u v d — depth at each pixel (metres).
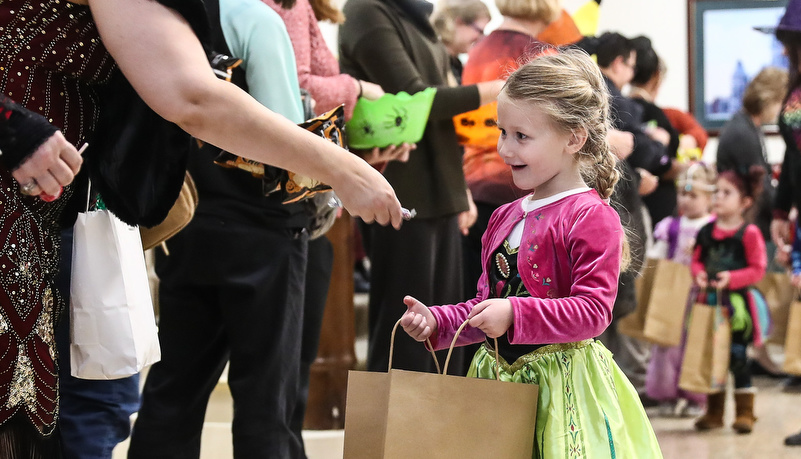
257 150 1.83
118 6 1.76
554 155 2.06
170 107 1.77
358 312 6.18
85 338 2.08
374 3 3.36
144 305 2.18
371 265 3.47
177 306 2.71
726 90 8.39
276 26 2.49
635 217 4.04
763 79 6.10
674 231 5.62
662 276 4.83
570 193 2.07
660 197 5.95
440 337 2.08
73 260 2.10
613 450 1.97
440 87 3.25
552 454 1.96
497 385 1.84
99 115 1.96
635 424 2.10
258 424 2.63
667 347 5.18
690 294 5.08
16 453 1.75
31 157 1.63
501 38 3.59
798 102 4.79
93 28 1.84
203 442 3.82
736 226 5.04
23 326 1.76
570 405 2.00
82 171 1.99
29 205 1.80
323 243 3.30
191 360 2.73
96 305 2.08
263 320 2.63
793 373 5.00
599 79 2.14
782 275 6.20
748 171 5.95
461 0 4.75
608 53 4.50
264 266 2.63
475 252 3.78
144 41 1.76
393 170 3.35
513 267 2.11
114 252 2.11
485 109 3.54
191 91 1.76
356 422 1.89
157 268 2.75
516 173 2.09
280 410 2.67
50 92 1.83
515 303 1.91
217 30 2.47
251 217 2.62
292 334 2.70
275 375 2.65
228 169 2.60
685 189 5.61
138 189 2.00
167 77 1.76
